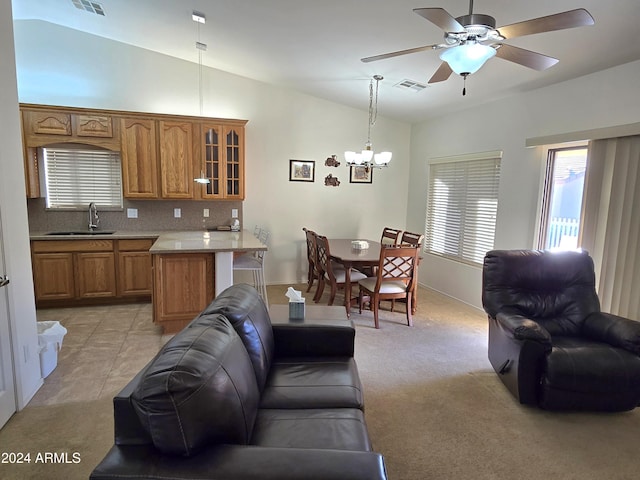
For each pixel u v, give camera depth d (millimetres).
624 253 3043
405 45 3439
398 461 2004
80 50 4629
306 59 4172
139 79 4859
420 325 4105
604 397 2387
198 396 1163
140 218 5055
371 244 5250
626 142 3012
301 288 5574
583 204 3336
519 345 2496
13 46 2371
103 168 4844
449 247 5277
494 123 4430
